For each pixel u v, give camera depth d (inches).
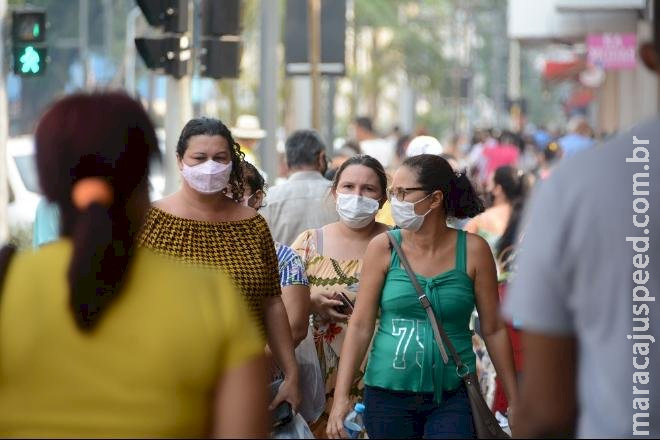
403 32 4227.4
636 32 1964.8
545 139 2571.4
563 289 244.7
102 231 231.0
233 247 444.1
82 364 228.8
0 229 1138.0
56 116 237.5
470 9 5802.2
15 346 229.9
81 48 3427.7
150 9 904.9
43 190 237.1
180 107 917.2
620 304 240.5
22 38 1077.8
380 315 466.6
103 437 227.6
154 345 229.5
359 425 455.8
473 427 447.8
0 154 1161.4
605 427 243.1
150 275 233.1
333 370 528.1
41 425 228.7
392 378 451.2
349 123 3806.6
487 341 463.5
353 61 3597.4
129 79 2898.6
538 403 249.0
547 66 3508.9
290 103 2235.5
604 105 3006.9
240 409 232.4
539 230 245.6
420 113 5147.6
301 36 1266.0
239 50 982.4
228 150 446.3
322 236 547.2
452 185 463.2
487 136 2429.9
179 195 451.2
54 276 232.2
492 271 460.8
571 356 248.2
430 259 459.8
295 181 690.2
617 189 240.5
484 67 7007.9
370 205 532.7
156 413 228.7
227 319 233.8
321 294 530.0
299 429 422.9
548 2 2089.1
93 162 235.5
